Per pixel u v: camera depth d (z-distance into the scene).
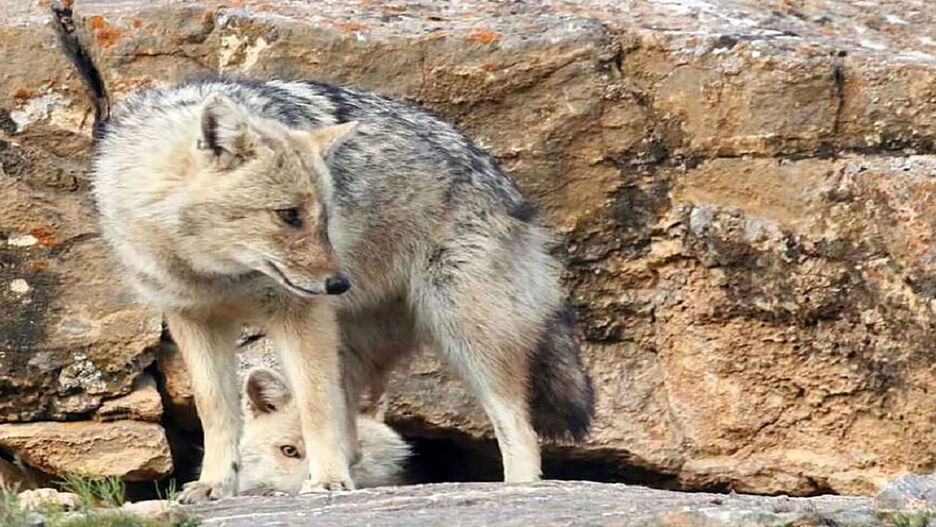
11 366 14.39
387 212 12.89
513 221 13.45
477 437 14.91
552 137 15.09
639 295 15.28
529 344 13.45
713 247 15.05
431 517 9.30
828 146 15.05
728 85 15.02
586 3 16.05
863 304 14.81
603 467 15.21
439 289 13.21
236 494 11.98
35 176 14.70
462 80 14.99
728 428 15.05
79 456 14.24
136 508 9.31
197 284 11.93
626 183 15.16
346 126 11.90
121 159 11.92
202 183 11.54
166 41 15.00
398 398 14.79
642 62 15.15
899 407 14.76
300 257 11.45
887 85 14.99
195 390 12.10
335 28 15.00
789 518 8.80
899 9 16.53
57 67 14.87
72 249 14.62
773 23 15.91
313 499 10.66
